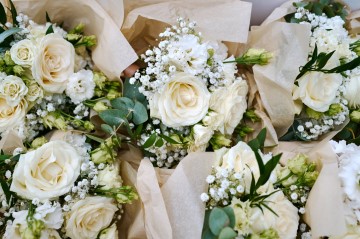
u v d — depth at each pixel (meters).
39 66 0.53
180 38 0.55
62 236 0.51
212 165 0.52
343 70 0.55
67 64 0.55
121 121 0.54
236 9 0.60
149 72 0.54
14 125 0.53
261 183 0.48
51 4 0.57
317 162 0.54
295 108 0.58
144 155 0.58
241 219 0.48
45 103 0.55
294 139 0.61
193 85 0.54
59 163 0.50
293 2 0.64
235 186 0.50
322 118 0.59
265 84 0.58
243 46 0.61
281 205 0.51
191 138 0.55
